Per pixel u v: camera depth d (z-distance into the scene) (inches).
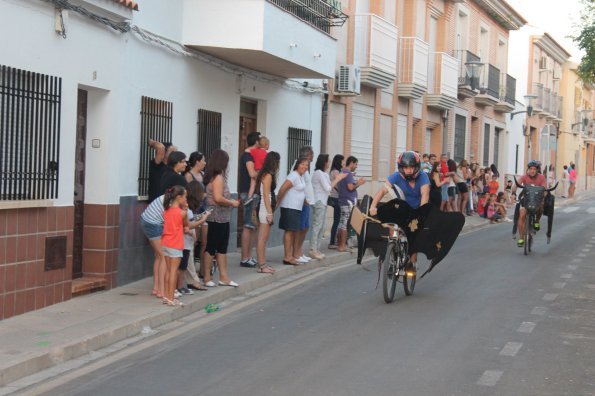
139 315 405.1
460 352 350.9
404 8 1120.8
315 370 321.4
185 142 575.8
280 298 494.3
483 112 1562.5
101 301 438.9
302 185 590.6
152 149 523.5
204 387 298.7
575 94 2511.1
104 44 463.2
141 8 506.0
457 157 1412.4
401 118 1124.5
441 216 473.1
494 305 467.5
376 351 352.5
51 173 413.4
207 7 569.9
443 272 608.7
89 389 297.4
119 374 318.3
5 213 380.8
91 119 472.7
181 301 445.1
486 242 858.1
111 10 457.4
